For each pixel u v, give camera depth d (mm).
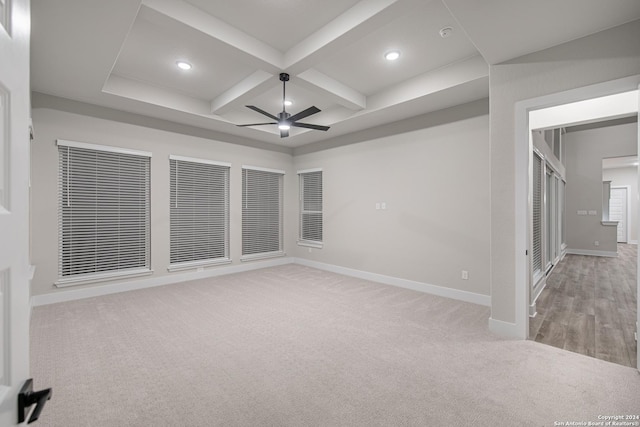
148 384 2057
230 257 5645
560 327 3088
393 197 4809
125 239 4418
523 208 2742
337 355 2471
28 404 668
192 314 3408
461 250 4031
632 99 3068
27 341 697
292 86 4133
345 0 2510
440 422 1704
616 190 10812
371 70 3688
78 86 3531
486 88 3551
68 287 3908
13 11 676
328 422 1704
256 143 6074
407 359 2406
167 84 4098
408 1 2271
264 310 3553
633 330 3008
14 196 669
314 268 6117
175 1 2465
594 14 2148
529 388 2020
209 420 1717
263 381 2098
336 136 5730
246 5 2568
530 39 2467
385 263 4918
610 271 5742
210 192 5395
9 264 646
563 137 7539
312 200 6434
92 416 1740
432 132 4336
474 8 2107
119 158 4359
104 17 2332
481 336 2838
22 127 697
